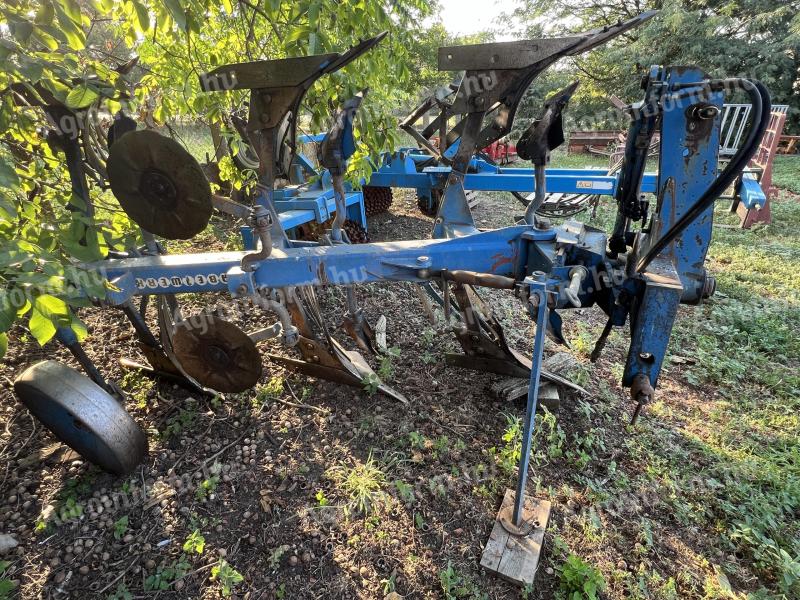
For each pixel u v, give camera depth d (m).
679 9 18.44
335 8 2.97
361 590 2.35
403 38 3.96
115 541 2.54
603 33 2.04
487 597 2.34
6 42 1.88
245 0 3.16
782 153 16.55
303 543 2.55
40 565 2.41
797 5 18.47
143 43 3.83
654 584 2.46
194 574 2.40
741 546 2.72
